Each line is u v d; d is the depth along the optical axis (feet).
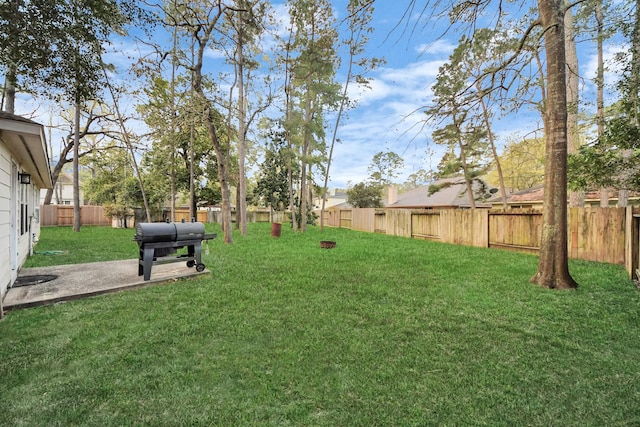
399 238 41.19
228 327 9.79
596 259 22.44
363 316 10.85
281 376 7.03
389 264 20.85
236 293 13.69
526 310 11.47
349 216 61.36
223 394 6.37
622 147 17.22
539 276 15.29
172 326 9.83
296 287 14.74
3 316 10.67
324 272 18.19
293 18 36.65
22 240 19.94
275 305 12.04
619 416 5.73
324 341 8.82
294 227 48.78
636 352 8.16
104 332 9.34
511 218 28.55
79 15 13.41
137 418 5.65
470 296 13.28
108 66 24.52
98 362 7.57
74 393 6.34
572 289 14.35
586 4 17.78
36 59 13.25
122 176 64.18
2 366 7.36
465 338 9.05
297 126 46.88
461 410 5.91
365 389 6.56
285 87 45.88
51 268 18.29
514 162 51.80
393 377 7.01
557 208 14.93
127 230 49.57
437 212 37.50
